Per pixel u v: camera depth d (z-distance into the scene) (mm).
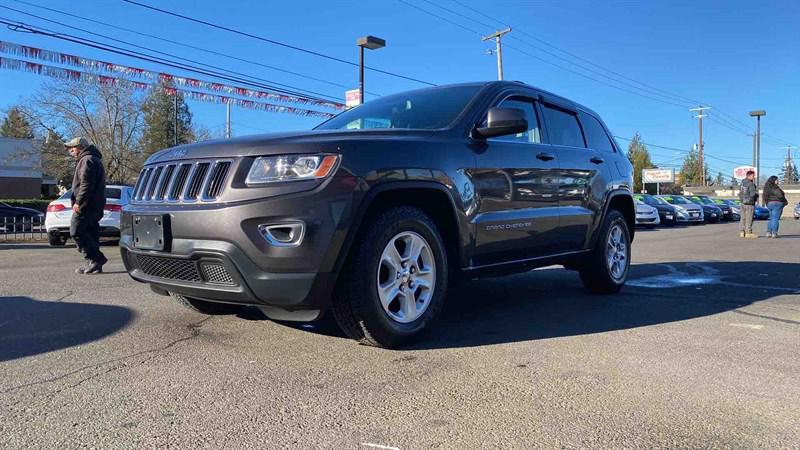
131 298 5184
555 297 5543
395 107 4641
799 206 42969
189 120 49281
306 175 3227
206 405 2682
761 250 10969
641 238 15438
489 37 30469
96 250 6953
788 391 2904
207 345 3656
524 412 2621
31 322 4246
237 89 18234
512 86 4766
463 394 2836
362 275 3350
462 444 2305
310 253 3150
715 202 32938
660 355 3516
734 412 2639
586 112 5852
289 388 2902
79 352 3498
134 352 3502
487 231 4113
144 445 2283
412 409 2646
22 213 22594
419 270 3699
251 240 3148
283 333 3945
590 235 5328
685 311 4855
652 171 52969
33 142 42938
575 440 2346
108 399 2750
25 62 13273
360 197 3299
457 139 4004
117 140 38000
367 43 19500
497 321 4449
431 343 3766
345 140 3398
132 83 15969
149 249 3564
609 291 5691
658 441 2344
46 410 2617
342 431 2412
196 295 3553
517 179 4398
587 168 5297
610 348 3666
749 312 4812
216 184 3348
